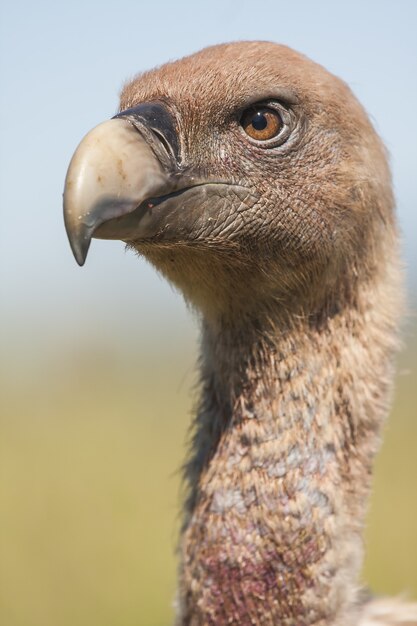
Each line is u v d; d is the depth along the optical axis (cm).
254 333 1380
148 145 1308
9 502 3105
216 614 1318
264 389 1370
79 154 1259
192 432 1457
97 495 3155
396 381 1418
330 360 1373
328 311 1380
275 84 1366
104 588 2702
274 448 1348
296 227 1373
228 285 1384
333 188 1384
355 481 1355
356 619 1330
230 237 1362
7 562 2803
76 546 2869
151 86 1376
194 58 1405
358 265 1398
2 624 2639
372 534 2706
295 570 1307
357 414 1366
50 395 5003
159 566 2781
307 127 1380
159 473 3400
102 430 4047
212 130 1353
